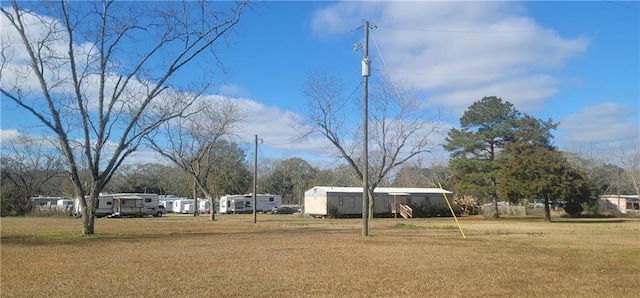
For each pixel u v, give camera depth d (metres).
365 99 24.78
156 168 102.81
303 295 8.98
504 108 55.91
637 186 69.69
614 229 31.53
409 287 9.76
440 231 28.69
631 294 9.12
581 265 13.08
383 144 53.38
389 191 61.06
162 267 12.54
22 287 9.72
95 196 24.77
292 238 22.55
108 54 23.92
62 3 22.39
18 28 21.84
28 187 68.38
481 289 9.58
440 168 81.81
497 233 26.86
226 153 80.75
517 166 44.41
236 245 18.88
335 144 51.12
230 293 9.16
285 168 104.00
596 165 77.50
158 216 63.22
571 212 56.59
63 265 12.91
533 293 9.19
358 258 14.52
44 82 22.92
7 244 19.19
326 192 57.06
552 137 55.12
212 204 49.53
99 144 24.66
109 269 12.17
